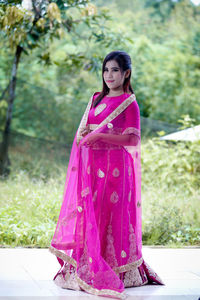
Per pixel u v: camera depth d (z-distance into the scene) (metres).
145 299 2.94
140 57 14.60
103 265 2.99
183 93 14.40
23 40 7.34
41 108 11.20
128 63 3.30
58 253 3.18
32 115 11.32
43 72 14.70
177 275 3.67
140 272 3.33
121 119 3.24
